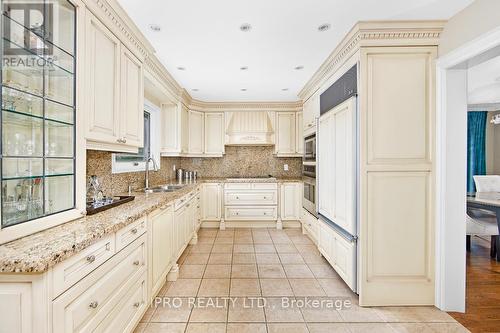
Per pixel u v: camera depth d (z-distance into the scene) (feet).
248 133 15.31
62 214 4.37
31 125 4.30
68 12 4.56
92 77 5.04
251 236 13.39
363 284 6.83
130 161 9.74
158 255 6.93
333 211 8.48
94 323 3.95
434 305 6.84
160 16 6.17
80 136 4.77
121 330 4.82
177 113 12.61
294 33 7.03
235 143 15.39
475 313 6.57
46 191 4.59
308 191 12.35
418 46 6.70
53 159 4.74
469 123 18.02
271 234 13.76
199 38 7.31
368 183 6.84
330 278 8.54
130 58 6.66
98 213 5.33
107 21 5.52
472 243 12.35
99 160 7.25
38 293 3.00
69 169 4.77
